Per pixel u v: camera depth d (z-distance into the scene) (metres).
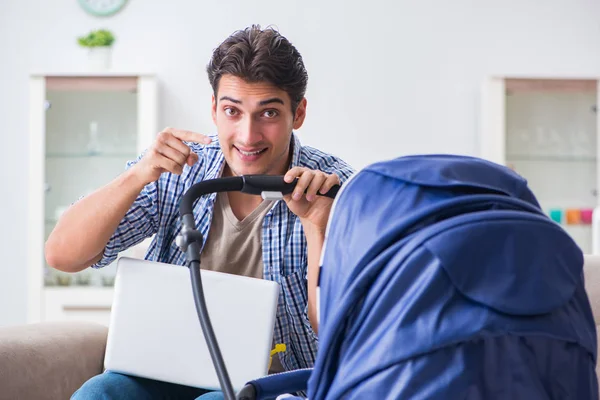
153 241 1.63
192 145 1.67
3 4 4.39
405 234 0.82
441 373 0.75
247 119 1.42
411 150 4.47
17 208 4.42
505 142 4.32
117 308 1.35
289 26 4.43
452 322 0.75
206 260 1.60
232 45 1.43
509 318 0.76
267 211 1.55
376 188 0.86
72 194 4.13
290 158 1.62
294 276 1.56
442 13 4.47
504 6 4.50
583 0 4.54
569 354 0.81
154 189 1.60
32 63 4.40
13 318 4.41
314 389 0.83
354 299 0.80
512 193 0.89
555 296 0.79
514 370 0.77
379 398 0.75
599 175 4.37
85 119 4.13
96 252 1.55
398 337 0.75
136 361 1.34
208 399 1.29
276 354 1.59
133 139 4.13
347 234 0.85
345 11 4.43
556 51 4.54
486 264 0.77
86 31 4.40
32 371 1.51
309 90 4.44
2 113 4.41
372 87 4.45
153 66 4.40
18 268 4.41
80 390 1.32
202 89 4.40
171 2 4.40
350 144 4.45
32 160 4.10
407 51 4.46
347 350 0.80
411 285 0.77
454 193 0.84
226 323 1.32
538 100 4.35
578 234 4.38
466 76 4.48
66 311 4.04
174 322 1.33
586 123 4.37
